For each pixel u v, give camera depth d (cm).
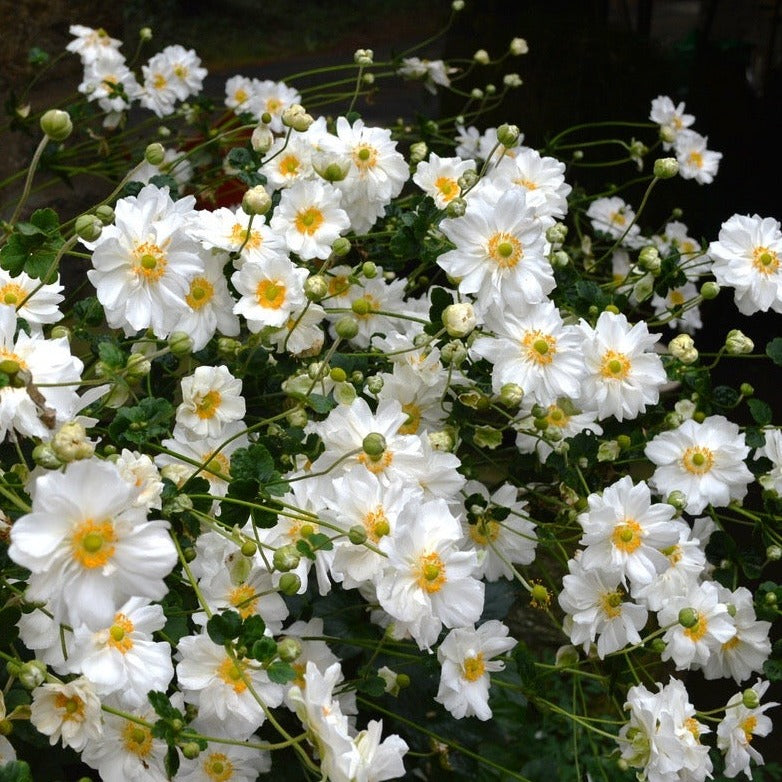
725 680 133
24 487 59
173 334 64
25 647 67
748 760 77
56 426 59
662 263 91
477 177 82
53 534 47
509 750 105
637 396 78
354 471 64
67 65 144
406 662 77
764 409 84
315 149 89
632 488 71
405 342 78
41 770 69
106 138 127
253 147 89
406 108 266
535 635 114
